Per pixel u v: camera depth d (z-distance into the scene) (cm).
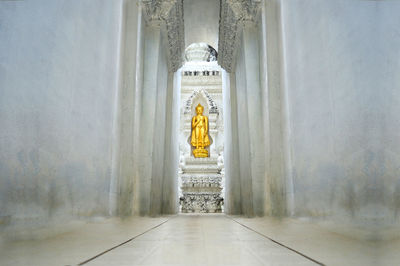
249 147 886
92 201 521
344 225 354
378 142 300
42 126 348
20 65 307
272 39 775
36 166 334
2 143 278
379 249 216
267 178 762
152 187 862
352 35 347
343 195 363
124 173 740
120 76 741
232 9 939
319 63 455
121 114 752
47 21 361
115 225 488
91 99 518
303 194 537
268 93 753
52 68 373
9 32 292
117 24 702
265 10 795
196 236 330
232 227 459
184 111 2180
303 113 539
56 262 182
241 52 1034
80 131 467
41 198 344
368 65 316
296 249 228
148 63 915
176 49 1247
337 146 385
